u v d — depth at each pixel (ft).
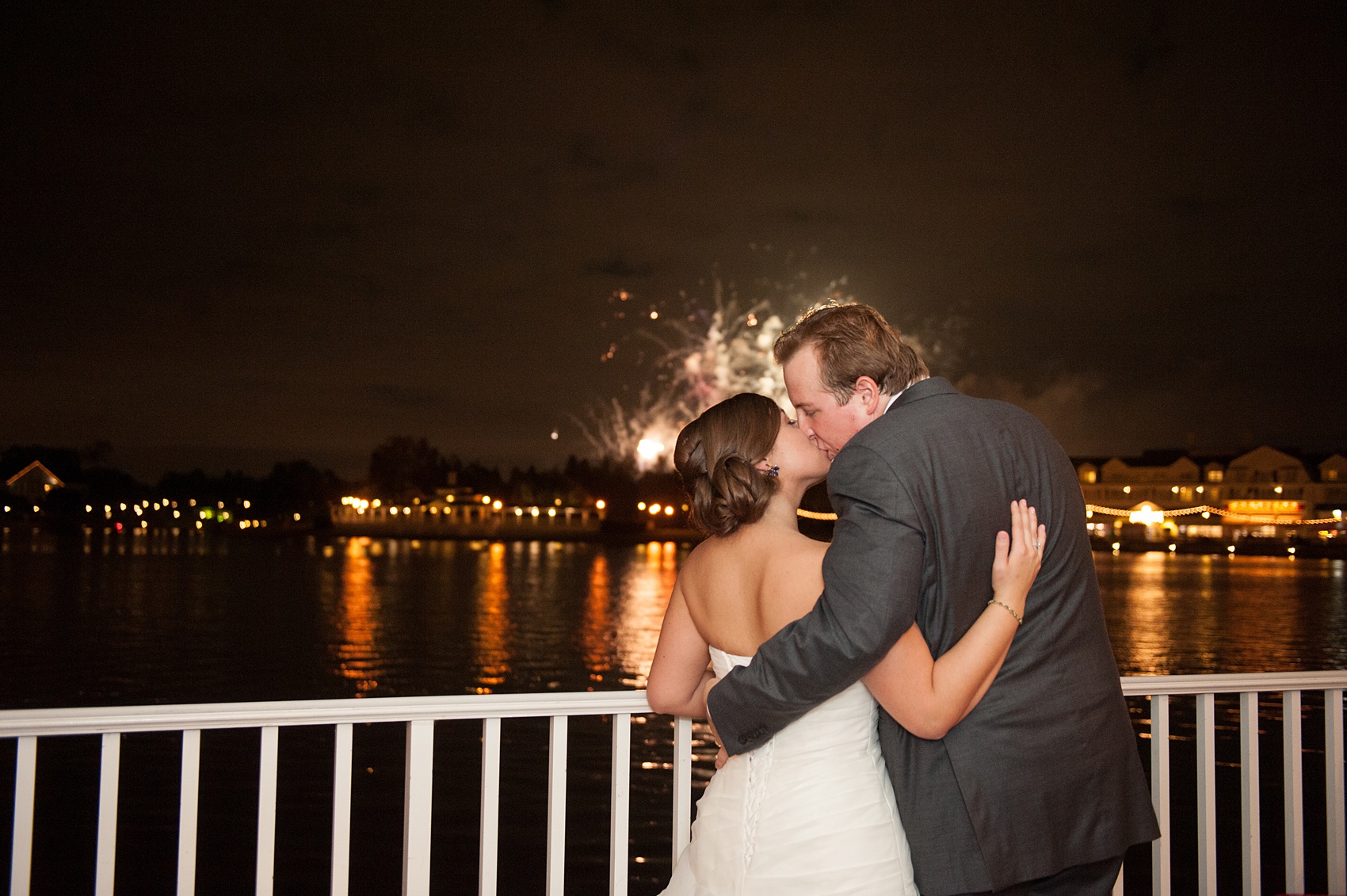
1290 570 182.19
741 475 4.82
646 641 70.74
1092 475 282.56
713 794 5.10
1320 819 27.14
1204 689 7.34
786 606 4.71
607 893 21.54
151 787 28.86
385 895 21.08
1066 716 4.53
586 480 404.98
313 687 51.70
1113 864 4.76
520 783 29.66
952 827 4.46
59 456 394.73
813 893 4.60
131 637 71.77
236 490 412.16
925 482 4.36
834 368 4.98
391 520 415.64
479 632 75.61
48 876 22.26
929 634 4.47
